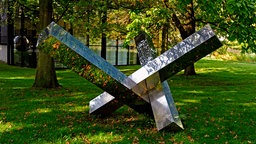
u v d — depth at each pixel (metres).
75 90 12.09
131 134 6.42
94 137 6.26
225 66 24.80
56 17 15.23
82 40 22.59
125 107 8.72
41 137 6.21
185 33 16.75
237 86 14.26
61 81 15.18
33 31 21.88
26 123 7.16
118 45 25.77
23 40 22.67
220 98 10.88
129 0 14.05
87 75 6.32
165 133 6.39
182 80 16.30
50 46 6.07
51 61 12.38
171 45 18.62
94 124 7.09
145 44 7.46
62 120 7.44
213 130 6.82
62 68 22.22
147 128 6.80
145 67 6.49
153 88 6.59
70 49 6.09
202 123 7.34
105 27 15.47
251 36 9.12
